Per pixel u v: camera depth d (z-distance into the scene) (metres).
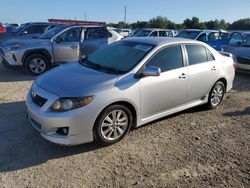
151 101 5.00
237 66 10.55
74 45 9.99
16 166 3.99
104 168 4.03
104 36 10.67
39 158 4.20
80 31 10.25
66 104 4.13
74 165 4.07
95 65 5.23
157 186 3.71
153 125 5.51
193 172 4.05
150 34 19.17
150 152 4.51
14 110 5.98
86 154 4.36
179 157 4.41
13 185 3.60
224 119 6.05
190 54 5.79
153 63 5.07
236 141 5.06
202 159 4.39
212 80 6.21
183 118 5.97
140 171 4.00
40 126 4.30
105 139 4.52
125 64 5.00
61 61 9.98
